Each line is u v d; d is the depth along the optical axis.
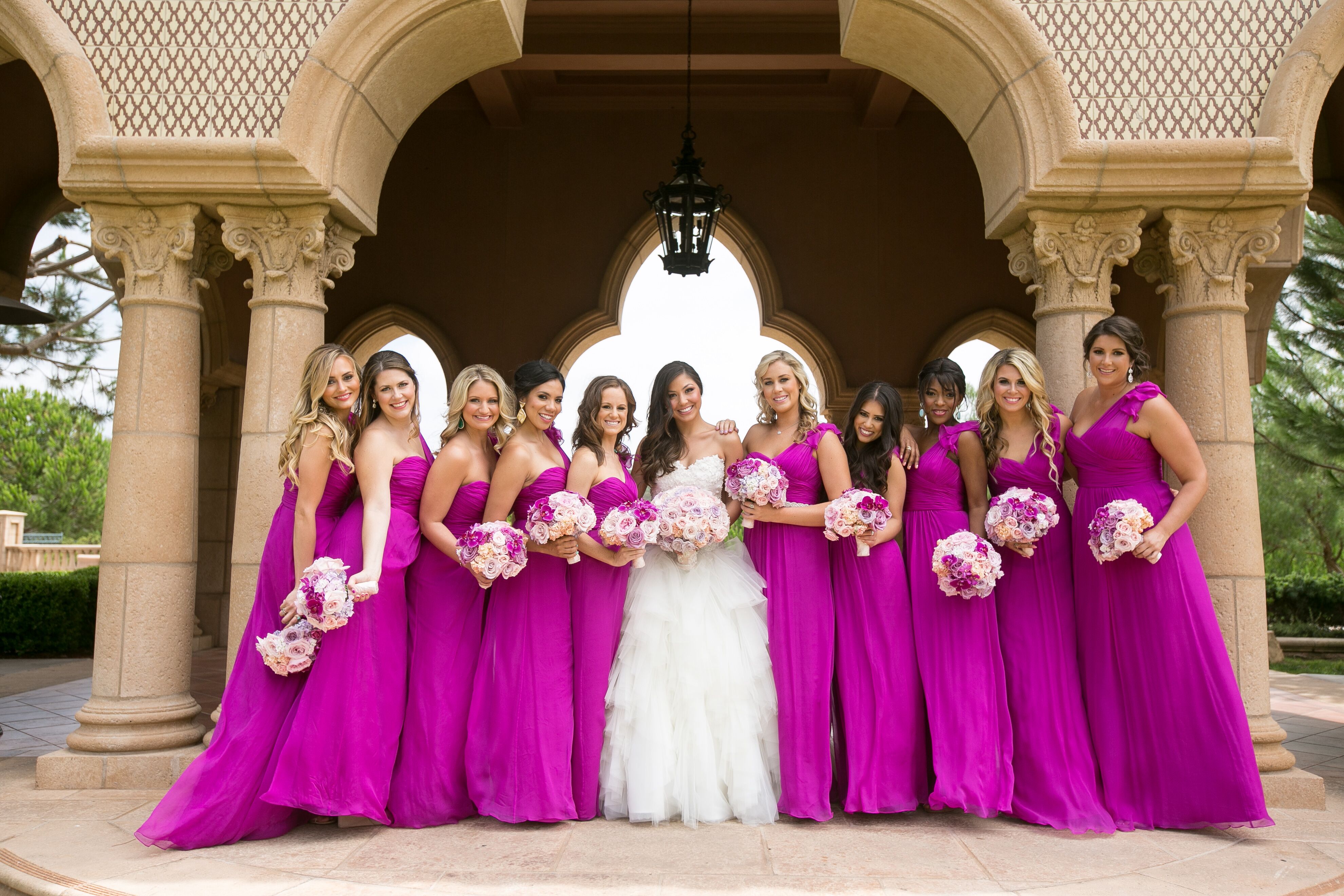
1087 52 4.12
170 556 4.20
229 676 3.62
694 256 5.75
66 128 4.12
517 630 3.51
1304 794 3.79
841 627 3.64
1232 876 2.91
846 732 3.55
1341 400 12.43
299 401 3.46
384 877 2.85
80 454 29.56
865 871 2.91
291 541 3.49
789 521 3.60
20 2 4.11
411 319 8.91
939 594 3.59
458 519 3.59
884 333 8.96
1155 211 4.14
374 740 3.31
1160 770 3.39
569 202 9.01
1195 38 4.12
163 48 4.17
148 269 4.20
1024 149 4.05
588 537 3.55
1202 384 4.11
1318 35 3.98
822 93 8.91
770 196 9.02
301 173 4.02
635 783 3.39
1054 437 3.68
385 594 3.40
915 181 9.05
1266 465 13.62
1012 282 8.98
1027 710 3.49
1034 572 3.58
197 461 4.38
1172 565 3.45
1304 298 11.72
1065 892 2.75
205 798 3.18
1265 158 3.94
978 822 3.43
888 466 3.67
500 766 3.43
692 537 3.42
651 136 9.02
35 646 9.89
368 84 4.16
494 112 8.70
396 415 3.52
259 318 4.16
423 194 9.03
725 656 3.50
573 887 2.76
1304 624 13.15
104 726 4.04
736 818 3.45
